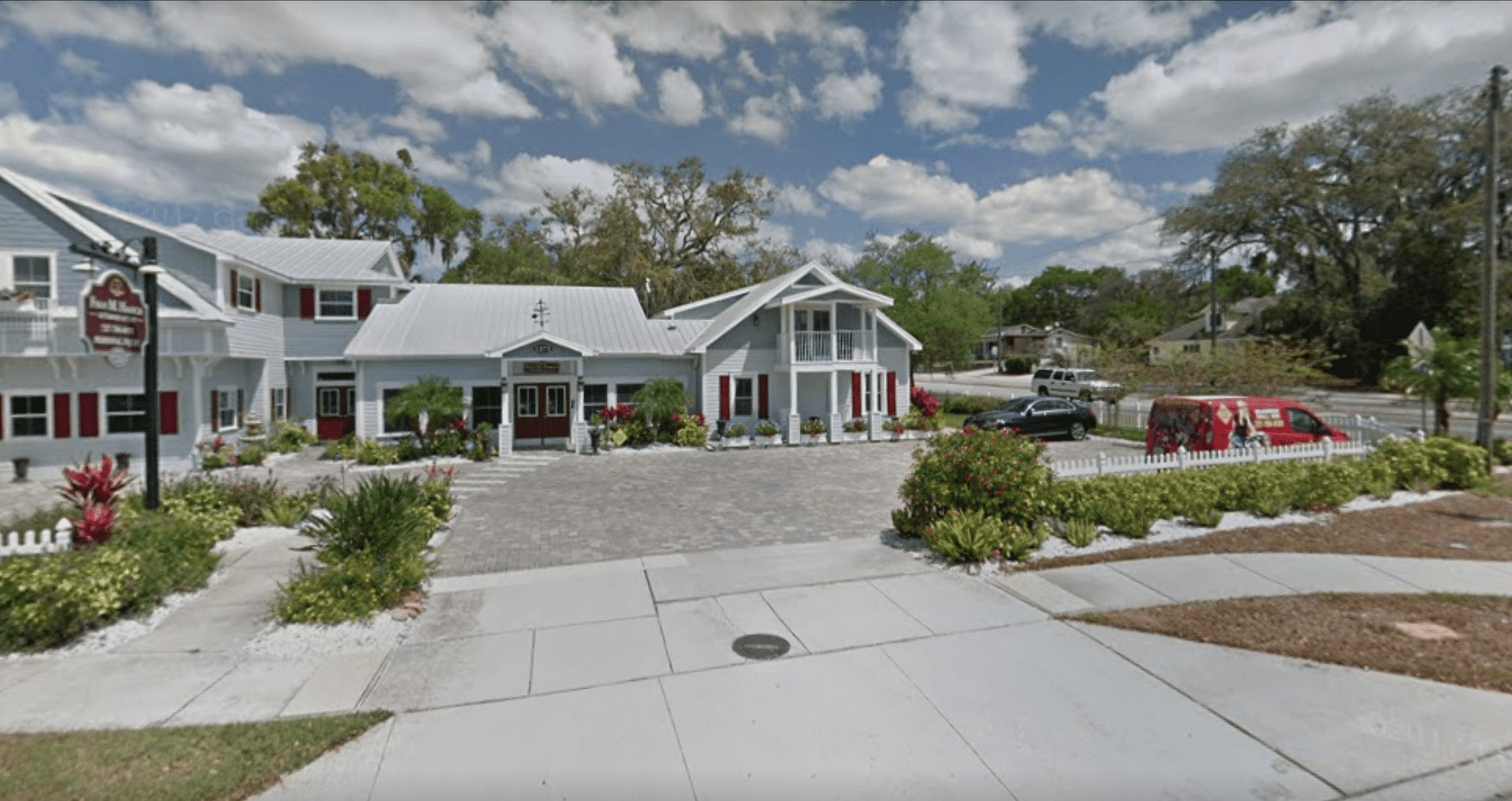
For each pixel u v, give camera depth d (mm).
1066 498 9016
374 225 40219
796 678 5121
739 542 9375
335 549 7262
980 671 5195
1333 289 39406
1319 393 32625
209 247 17797
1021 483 8562
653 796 3715
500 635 6066
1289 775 3846
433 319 21641
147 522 8211
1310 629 5816
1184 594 6777
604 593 7188
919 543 8914
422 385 18609
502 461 18469
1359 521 9477
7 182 15742
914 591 7047
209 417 17906
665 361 22500
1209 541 8586
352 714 4684
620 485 14344
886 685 5000
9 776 3910
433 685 5113
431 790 3797
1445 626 5832
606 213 36000
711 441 21656
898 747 4184
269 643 5930
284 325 22047
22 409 15797
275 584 7680
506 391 19656
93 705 4859
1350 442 13008
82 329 11023
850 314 23547
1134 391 23625
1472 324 21938
